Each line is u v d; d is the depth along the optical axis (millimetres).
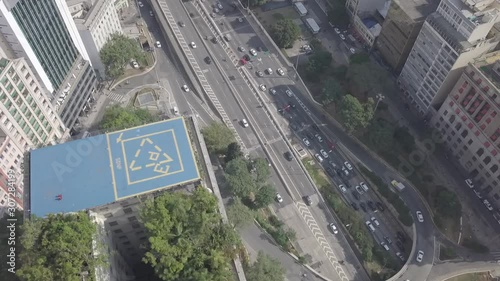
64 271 88688
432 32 183875
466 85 178750
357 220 177750
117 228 113000
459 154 195625
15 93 144250
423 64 197000
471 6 169625
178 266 91875
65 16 169500
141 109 177625
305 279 160000
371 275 169375
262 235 165500
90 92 198500
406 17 196750
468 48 172000
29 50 151500
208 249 97250
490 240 178750
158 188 102750
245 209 155125
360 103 196625
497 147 173125
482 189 189750
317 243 175500
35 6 148625
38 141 162875
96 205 100438
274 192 173125
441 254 174500
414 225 180750
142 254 129000
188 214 98062
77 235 91750
